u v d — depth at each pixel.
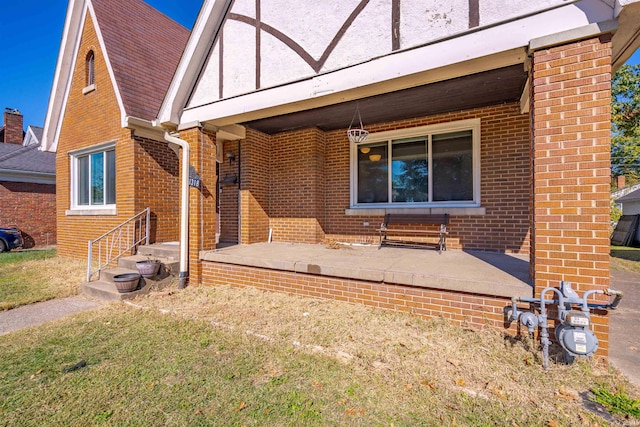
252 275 5.32
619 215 17.47
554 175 3.09
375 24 4.04
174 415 2.30
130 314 4.38
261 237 7.86
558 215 3.07
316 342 3.37
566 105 3.03
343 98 4.49
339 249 6.44
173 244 7.30
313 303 4.49
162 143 7.78
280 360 3.04
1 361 3.09
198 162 5.78
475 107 6.12
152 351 3.28
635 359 3.17
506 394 2.46
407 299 4.01
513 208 5.83
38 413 2.32
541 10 3.10
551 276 3.11
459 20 3.54
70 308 4.82
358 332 3.55
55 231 12.90
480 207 6.06
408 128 6.77
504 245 5.90
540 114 3.14
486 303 3.50
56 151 9.56
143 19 9.54
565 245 3.05
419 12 3.76
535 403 2.36
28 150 13.89
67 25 8.53
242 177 7.59
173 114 5.82
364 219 7.24
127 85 7.47
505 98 5.67
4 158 12.41
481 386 2.57
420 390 2.54
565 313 2.84
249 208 7.51
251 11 5.12
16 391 2.59
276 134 8.03
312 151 7.45
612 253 11.25
